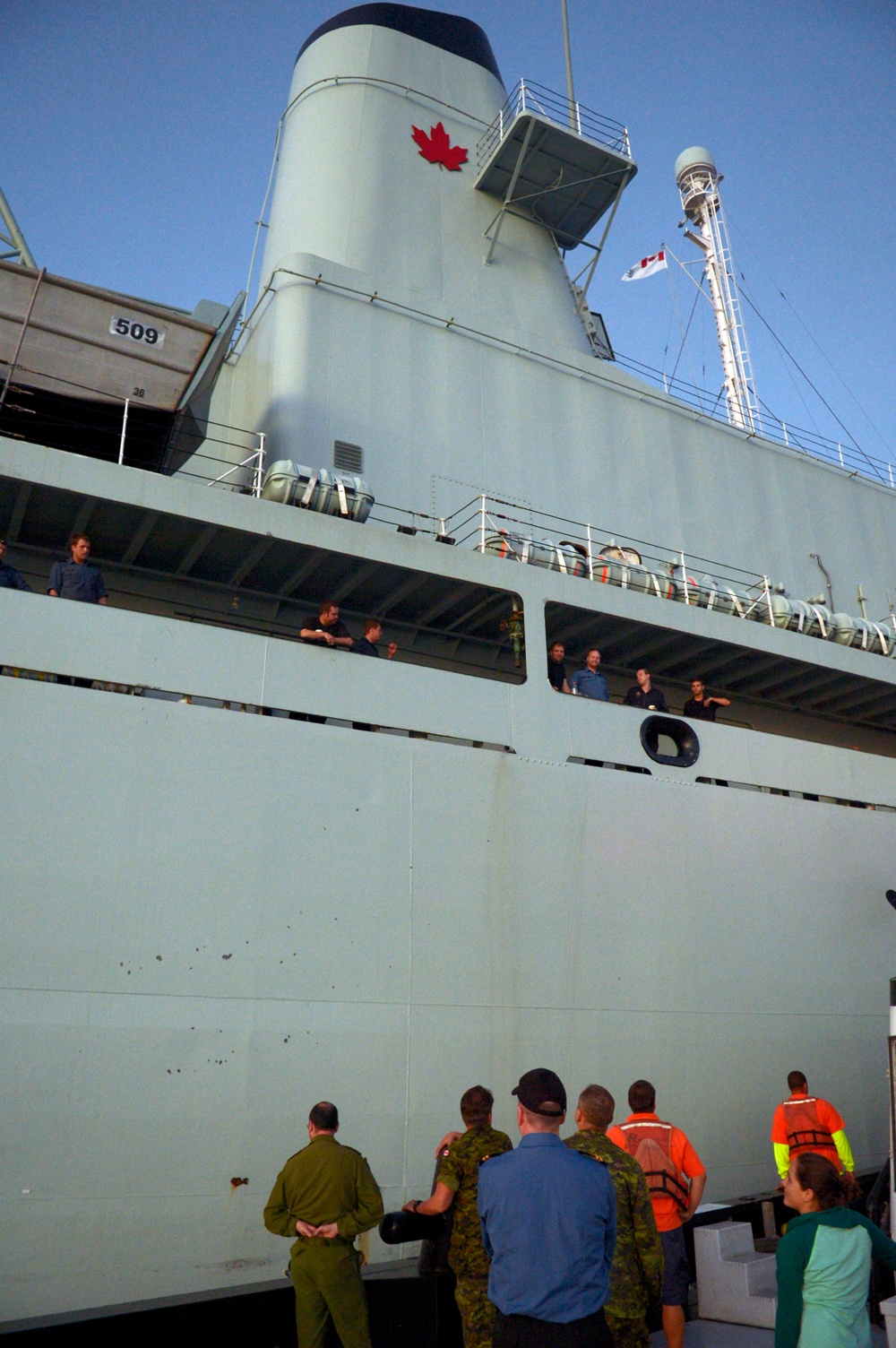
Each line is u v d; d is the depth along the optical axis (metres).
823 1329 4.04
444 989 8.75
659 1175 6.18
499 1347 3.53
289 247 15.49
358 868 8.69
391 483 12.61
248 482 12.59
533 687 10.37
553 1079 3.98
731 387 24.27
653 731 11.08
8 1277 6.50
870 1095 11.08
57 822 7.57
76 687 8.00
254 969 7.95
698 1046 10.02
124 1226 6.91
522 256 16.38
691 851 10.76
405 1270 7.36
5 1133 6.75
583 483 14.20
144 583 11.03
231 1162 7.40
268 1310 6.19
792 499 16.52
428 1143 8.23
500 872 9.43
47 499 9.41
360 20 17.12
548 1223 3.60
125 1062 7.26
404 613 11.81
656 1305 4.82
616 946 9.87
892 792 12.98
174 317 10.30
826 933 11.48
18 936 7.20
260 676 8.82
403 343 13.53
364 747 9.09
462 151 16.70
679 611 11.95
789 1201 4.46
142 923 7.64
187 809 8.09
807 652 12.95
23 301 9.76
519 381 14.29
